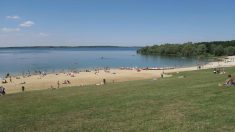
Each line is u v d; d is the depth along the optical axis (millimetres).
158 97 23688
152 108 19375
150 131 14078
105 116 18016
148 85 35969
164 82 39188
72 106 22422
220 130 13508
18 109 22641
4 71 132250
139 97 24562
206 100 20625
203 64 147250
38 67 153125
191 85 31156
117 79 85438
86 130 15055
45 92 35844
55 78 93125
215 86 27859
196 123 14852
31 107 23219
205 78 40094
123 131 14398
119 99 24281
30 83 81062
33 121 17828
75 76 97812
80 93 31750
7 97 32281
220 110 17281
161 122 15516
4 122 17922
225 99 20453
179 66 143625
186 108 18516
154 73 100500
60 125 16422
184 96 23094
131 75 96438
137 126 15086
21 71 131125
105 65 168250
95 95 28547
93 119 17422
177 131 13750
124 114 18188
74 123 16703
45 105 23812
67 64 173750
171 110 18312
